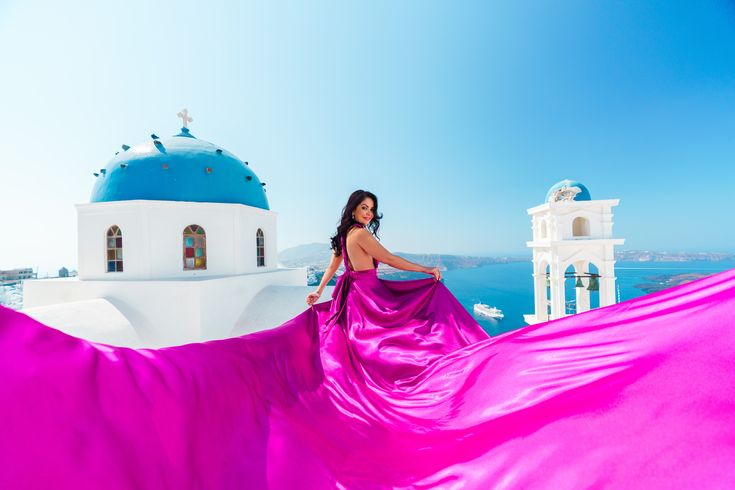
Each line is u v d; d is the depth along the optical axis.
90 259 9.28
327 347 2.17
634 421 0.83
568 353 1.29
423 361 2.07
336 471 1.05
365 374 2.04
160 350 1.17
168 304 8.12
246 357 1.47
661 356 0.98
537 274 14.42
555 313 12.20
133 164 9.73
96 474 0.68
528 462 0.84
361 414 1.54
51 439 0.67
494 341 1.81
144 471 0.76
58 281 8.69
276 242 12.57
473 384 1.57
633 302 1.31
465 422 1.28
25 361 0.75
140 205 8.92
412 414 1.55
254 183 11.81
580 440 0.84
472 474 0.90
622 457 0.75
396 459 1.12
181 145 10.68
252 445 1.06
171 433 0.89
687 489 0.62
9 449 0.62
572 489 0.72
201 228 9.89
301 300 9.70
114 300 8.27
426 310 2.59
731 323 0.94
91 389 0.81
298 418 1.34
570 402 1.00
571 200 13.15
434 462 1.04
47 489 0.61
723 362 0.86
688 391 0.83
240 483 0.90
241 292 9.52
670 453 0.71
